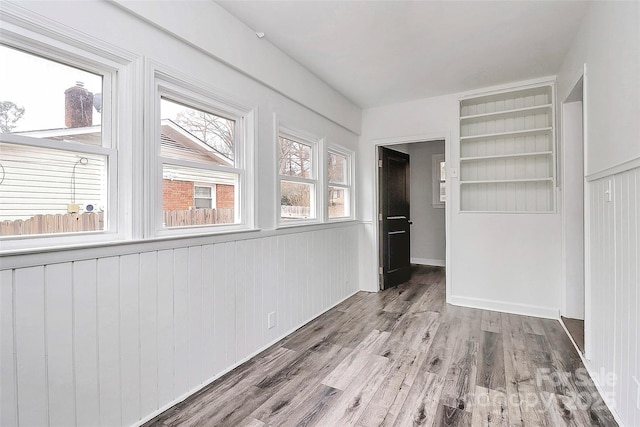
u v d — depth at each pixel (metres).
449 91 3.63
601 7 1.84
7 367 1.19
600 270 1.88
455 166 3.68
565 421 1.63
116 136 1.59
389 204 4.48
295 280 2.94
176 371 1.82
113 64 1.55
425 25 2.32
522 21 2.27
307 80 3.09
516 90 3.36
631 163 1.41
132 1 1.58
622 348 1.55
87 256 1.42
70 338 1.36
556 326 2.96
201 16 1.95
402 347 2.54
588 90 2.10
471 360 2.30
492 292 3.47
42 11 1.28
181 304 1.85
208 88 2.03
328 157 3.66
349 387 1.98
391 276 4.47
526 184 3.50
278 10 2.14
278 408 1.78
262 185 2.55
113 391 1.52
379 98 3.87
